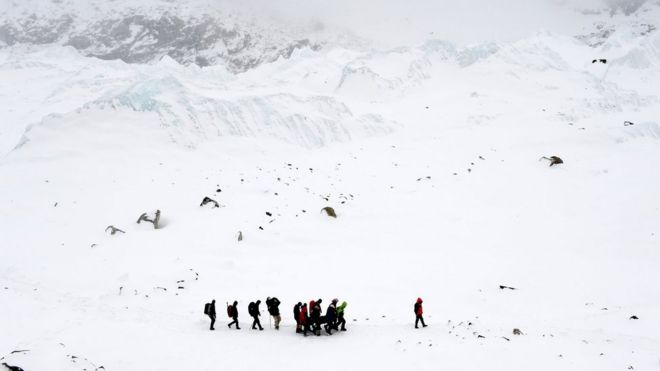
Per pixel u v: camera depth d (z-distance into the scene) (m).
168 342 17.12
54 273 29.12
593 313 23.58
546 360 15.51
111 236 35.22
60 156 47.75
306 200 42.06
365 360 15.74
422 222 38.25
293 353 16.61
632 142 58.03
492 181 46.22
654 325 21.52
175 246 33.56
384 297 26.36
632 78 91.75
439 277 29.20
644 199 39.50
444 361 15.43
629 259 30.55
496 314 23.94
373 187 45.56
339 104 64.81
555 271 29.53
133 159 48.56
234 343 17.55
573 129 60.81
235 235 35.19
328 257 32.59
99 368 14.59
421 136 61.59
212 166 49.22
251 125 57.06
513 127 63.84
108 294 25.66
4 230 35.56
